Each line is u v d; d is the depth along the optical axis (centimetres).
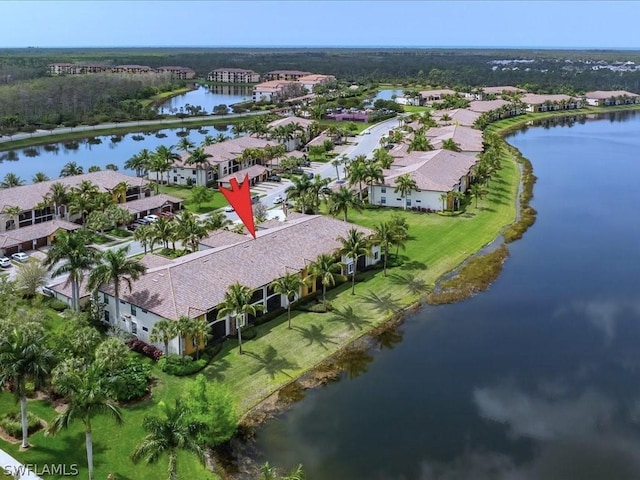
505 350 7338
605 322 8094
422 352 7250
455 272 9662
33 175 16950
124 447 5253
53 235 10400
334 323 7812
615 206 13612
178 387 6203
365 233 9438
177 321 6469
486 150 17588
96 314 7431
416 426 5853
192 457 5231
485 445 5594
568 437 5750
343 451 5450
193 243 9406
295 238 8888
